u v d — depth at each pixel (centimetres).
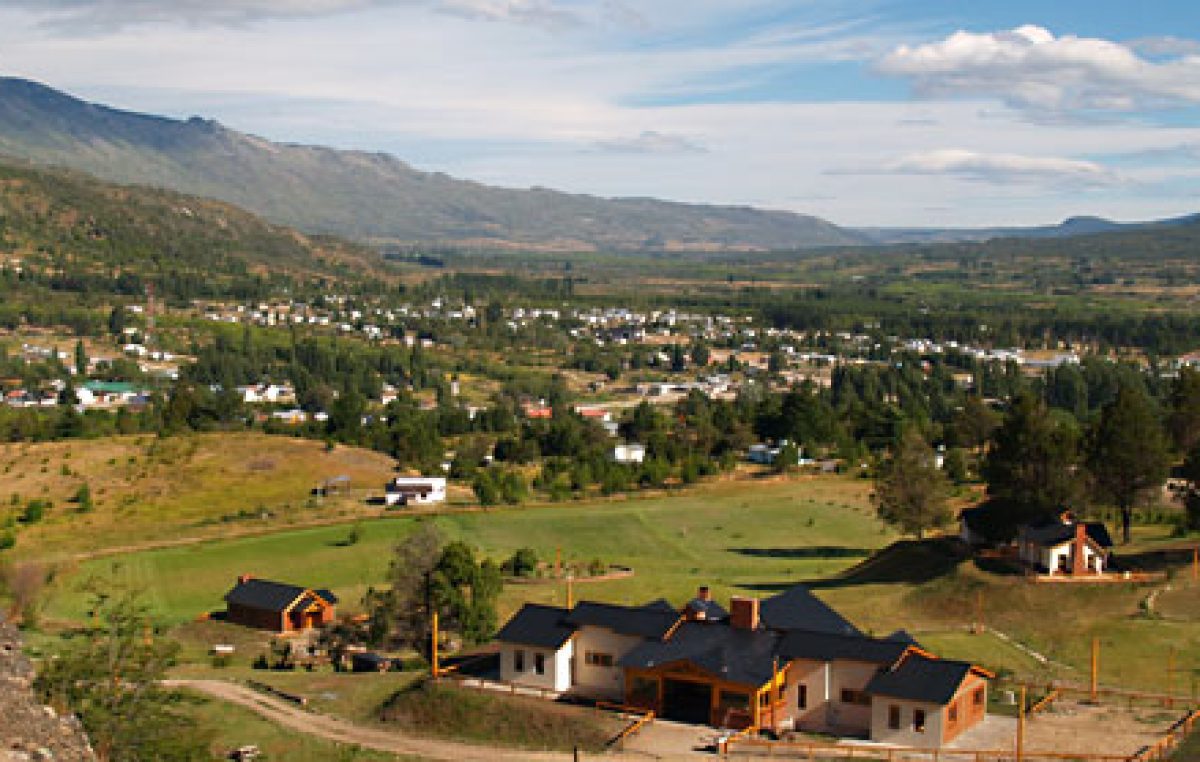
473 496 16162
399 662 8450
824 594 10088
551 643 7250
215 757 6122
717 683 6625
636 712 6800
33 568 9644
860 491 16638
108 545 12850
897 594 9719
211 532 13488
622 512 15125
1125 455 10512
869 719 6525
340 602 10375
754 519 14838
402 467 17875
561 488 16212
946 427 19125
